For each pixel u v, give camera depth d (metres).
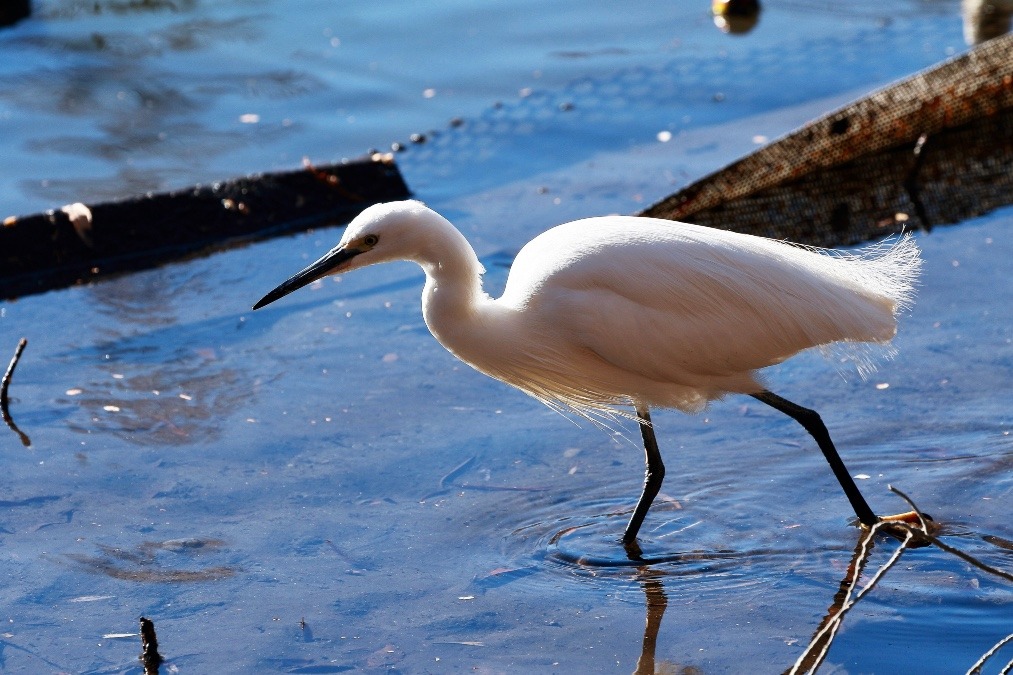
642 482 9.71
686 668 7.39
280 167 16.42
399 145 16.98
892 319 8.72
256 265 14.30
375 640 7.81
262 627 7.99
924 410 10.27
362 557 8.80
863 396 10.62
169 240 14.79
